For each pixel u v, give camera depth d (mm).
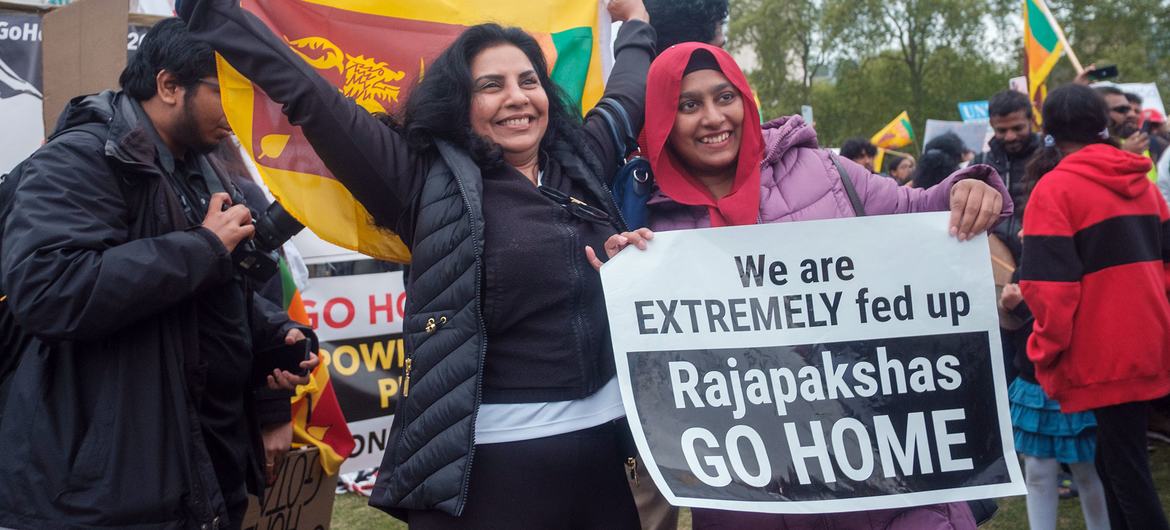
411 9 2951
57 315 2139
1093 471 3924
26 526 2201
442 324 2211
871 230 2332
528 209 2295
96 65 3014
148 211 2363
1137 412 3328
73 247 2182
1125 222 3311
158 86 2438
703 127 2455
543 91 2420
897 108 43625
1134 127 6145
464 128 2326
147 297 2193
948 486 2273
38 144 3648
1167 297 3506
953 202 2334
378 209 2367
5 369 2395
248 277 2613
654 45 3088
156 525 2258
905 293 2332
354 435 5242
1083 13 41062
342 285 5246
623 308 2316
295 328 2895
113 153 2295
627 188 2623
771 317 2336
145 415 2277
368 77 2895
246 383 2686
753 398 2316
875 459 2285
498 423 2232
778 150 2520
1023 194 4387
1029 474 4016
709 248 2342
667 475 2268
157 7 4375
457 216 2242
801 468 2281
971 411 2303
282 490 3178
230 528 2547
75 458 2221
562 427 2240
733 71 2467
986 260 2322
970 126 11305
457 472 2139
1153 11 40031
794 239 2336
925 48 43906
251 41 2264
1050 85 25766
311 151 2619
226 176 2773
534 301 2250
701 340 2332
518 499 2211
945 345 2324
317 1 2859
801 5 46094
